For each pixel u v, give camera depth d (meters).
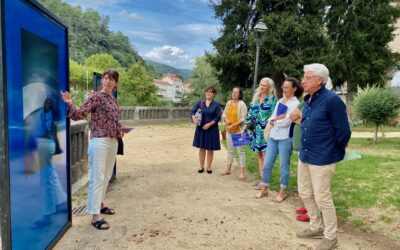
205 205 5.13
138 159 8.87
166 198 5.44
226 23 23.42
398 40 26.34
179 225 4.30
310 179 3.94
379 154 9.05
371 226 4.38
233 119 6.99
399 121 17.47
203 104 7.16
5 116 2.49
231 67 23.05
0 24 2.40
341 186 5.84
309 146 3.72
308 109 3.78
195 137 7.24
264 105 6.17
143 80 36.75
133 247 3.65
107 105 4.04
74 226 4.16
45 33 3.25
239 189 6.10
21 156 2.78
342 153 3.65
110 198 5.36
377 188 5.62
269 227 4.32
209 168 7.39
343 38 23.00
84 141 6.66
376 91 11.06
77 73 32.44
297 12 21.52
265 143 6.24
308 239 4.00
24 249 2.88
